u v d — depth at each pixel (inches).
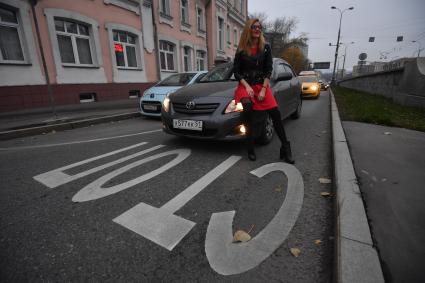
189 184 105.1
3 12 291.7
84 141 185.8
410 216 71.3
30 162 137.8
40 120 254.2
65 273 58.8
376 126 192.7
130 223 78.5
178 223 77.9
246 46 115.3
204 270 59.1
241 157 136.3
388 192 85.4
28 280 56.8
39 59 321.1
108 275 58.1
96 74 399.9
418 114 237.9
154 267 60.3
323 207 85.2
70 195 97.7
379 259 54.8
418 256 55.9
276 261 61.2
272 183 104.3
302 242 67.8
